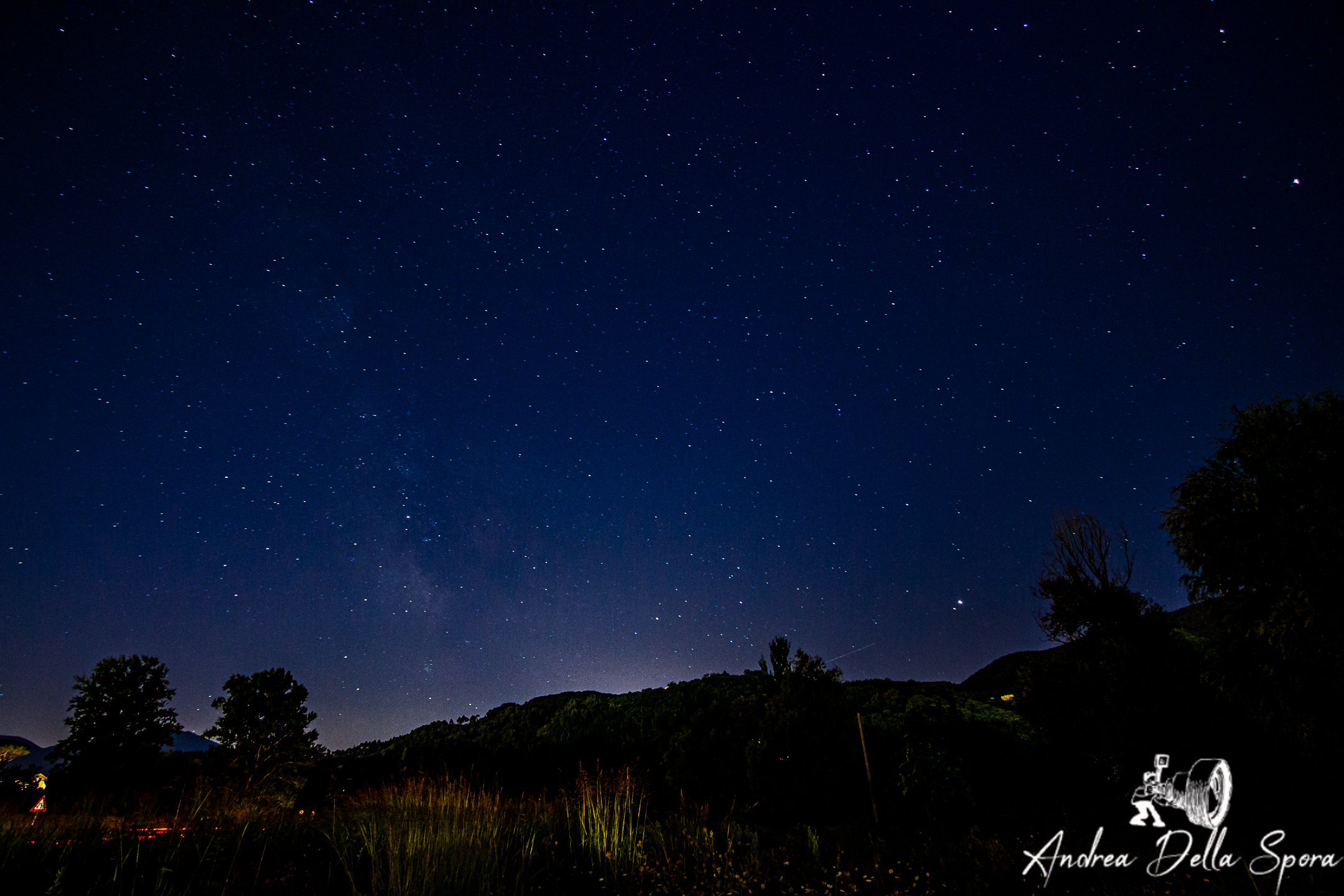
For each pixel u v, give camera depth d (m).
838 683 13.15
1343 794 7.47
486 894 4.98
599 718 25.64
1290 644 7.88
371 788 8.80
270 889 5.01
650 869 5.67
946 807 10.21
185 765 16.16
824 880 5.72
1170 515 9.13
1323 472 7.93
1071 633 11.33
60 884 4.44
